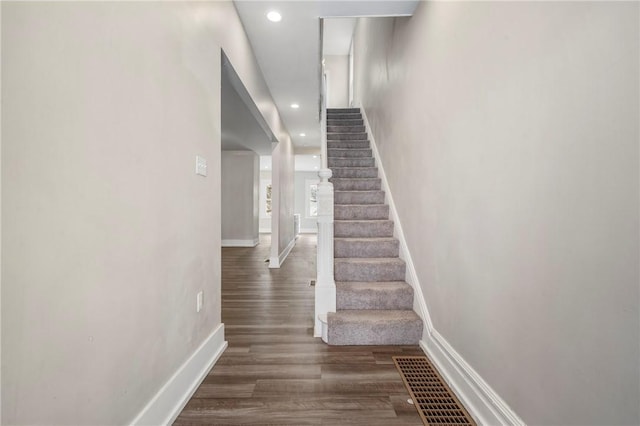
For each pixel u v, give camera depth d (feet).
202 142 5.67
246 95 9.14
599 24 2.60
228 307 9.75
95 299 3.05
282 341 7.20
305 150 24.73
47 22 2.51
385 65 11.65
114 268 3.32
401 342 6.95
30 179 2.39
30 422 2.42
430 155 6.67
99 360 3.11
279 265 16.43
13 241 2.28
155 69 4.07
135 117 3.65
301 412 4.75
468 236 4.92
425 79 7.05
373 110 14.44
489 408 4.25
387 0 7.42
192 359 5.22
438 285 6.17
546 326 3.25
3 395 2.25
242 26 8.23
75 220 2.80
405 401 5.02
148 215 3.95
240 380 5.59
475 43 4.68
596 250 2.67
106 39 3.16
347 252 9.07
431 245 6.58
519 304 3.68
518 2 3.66
